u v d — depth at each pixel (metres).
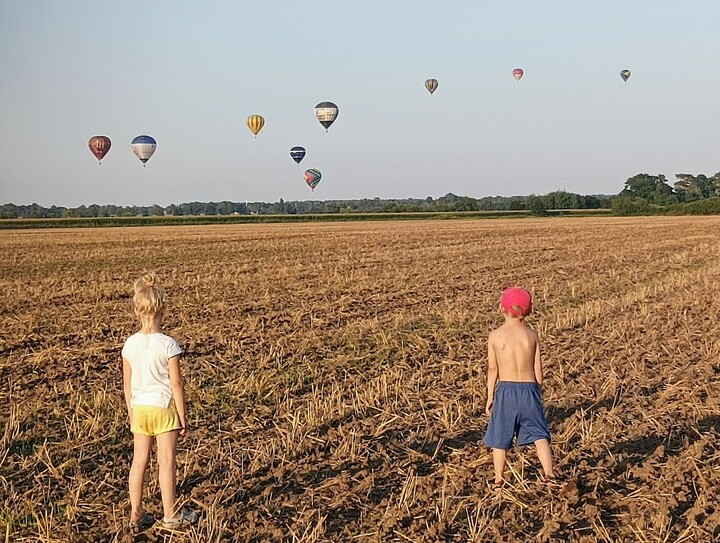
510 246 39.84
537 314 17.03
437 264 29.69
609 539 5.90
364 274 25.69
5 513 6.61
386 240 47.50
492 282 23.12
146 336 6.24
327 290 21.31
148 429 6.20
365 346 13.45
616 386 10.29
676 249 36.12
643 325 14.84
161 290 6.29
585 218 98.12
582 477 7.09
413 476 7.13
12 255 37.81
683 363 11.70
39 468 7.80
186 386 10.59
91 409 9.52
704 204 104.81
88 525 6.47
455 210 131.50
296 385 10.73
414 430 8.69
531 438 6.73
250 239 50.78
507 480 7.02
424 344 13.40
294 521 6.45
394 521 6.25
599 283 22.62
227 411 9.59
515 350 6.75
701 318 15.69
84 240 52.25
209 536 6.04
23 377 11.48
